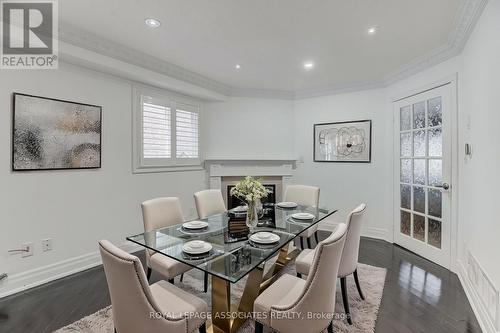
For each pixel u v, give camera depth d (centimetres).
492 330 185
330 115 461
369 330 197
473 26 231
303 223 259
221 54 320
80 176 302
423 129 339
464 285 259
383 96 414
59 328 200
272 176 488
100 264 317
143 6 220
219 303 189
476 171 230
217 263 175
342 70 374
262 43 290
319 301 148
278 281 186
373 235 423
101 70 312
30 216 263
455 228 292
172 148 411
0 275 243
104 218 325
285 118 493
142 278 131
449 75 296
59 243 284
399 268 307
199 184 458
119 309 141
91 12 229
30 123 260
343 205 450
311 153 480
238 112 481
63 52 261
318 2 212
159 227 259
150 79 348
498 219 181
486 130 204
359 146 434
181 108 425
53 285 266
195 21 244
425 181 337
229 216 277
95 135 313
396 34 266
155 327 136
